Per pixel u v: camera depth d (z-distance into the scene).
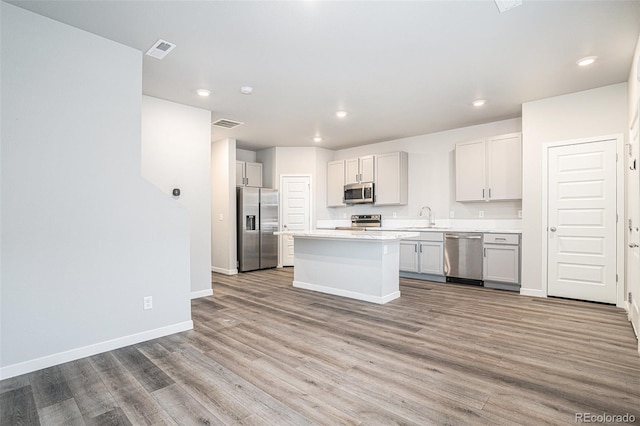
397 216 6.23
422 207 5.90
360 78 3.51
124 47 2.79
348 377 2.14
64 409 1.81
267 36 2.68
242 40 2.74
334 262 4.42
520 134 4.57
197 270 4.29
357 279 4.16
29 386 2.06
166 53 2.95
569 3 2.26
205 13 2.37
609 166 3.70
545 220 4.12
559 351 2.52
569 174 3.95
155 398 1.91
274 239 6.68
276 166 6.82
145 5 2.26
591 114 3.80
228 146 6.01
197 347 2.66
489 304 3.86
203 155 4.40
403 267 5.55
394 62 3.14
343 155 7.07
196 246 4.29
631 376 2.12
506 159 4.69
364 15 2.39
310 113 4.66
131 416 1.75
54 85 2.41
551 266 4.10
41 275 2.32
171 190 4.08
